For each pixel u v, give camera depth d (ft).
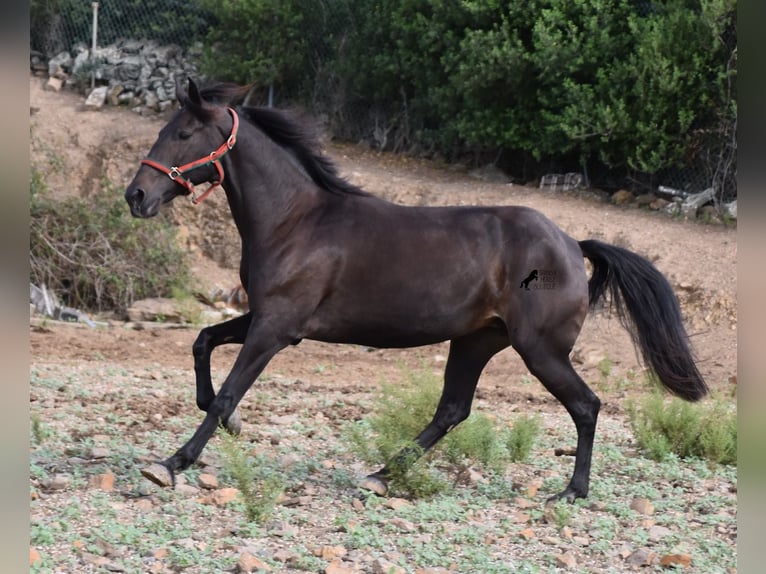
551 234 26.23
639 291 27.27
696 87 62.69
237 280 63.77
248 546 21.16
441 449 29.94
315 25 74.49
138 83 76.07
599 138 64.95
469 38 65.98
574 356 52.54
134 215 25.57
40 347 48.34
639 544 23.53
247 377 25.53
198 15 76.74
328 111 75.31
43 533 20.34
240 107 26.99
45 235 59.06
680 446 34.14
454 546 22.38
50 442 29.12
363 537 22.12
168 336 53.57
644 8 65.62
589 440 26.45
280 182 26.27
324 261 25.66
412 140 73.72
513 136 67.26
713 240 59.47
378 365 51.47
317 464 29.07
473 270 25.82
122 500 23.97
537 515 24.84
